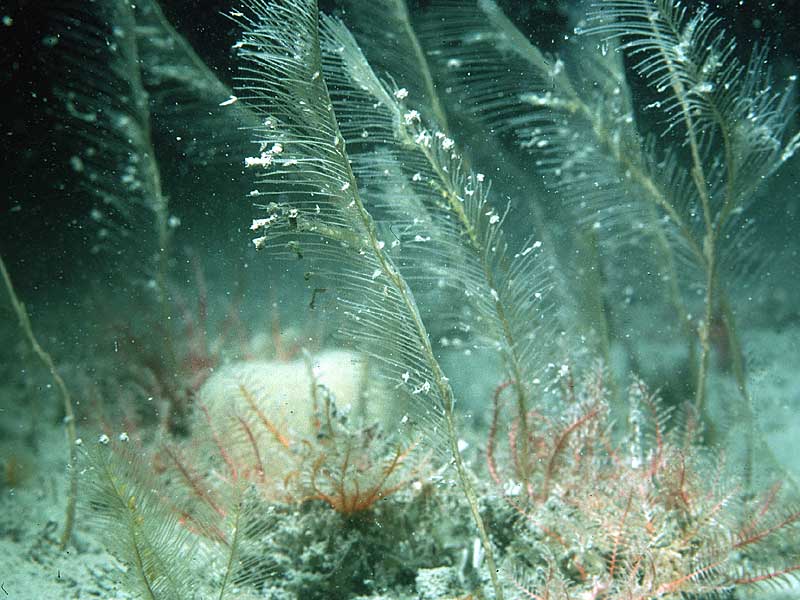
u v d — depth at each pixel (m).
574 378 0.38
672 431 0.37
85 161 0.59
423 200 0.32
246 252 0.81
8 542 0.35
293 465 0.33
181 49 0.48
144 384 0.46
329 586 0.31
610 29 0.37
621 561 0.30
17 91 0.94
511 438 0.35
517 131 0.44
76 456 0.36
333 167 0.27
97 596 0.32
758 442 0.41
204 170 0.86
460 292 0.38
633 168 0.41
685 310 0.48
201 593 0.30
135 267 0.58
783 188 0.83
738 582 0.30
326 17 0.30
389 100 0.30
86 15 0.49
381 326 0.29
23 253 0.97
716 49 0.36
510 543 0.32
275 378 0.41
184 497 0.33
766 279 0.64
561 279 0.44
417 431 0.32
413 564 0.32
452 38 0.45
